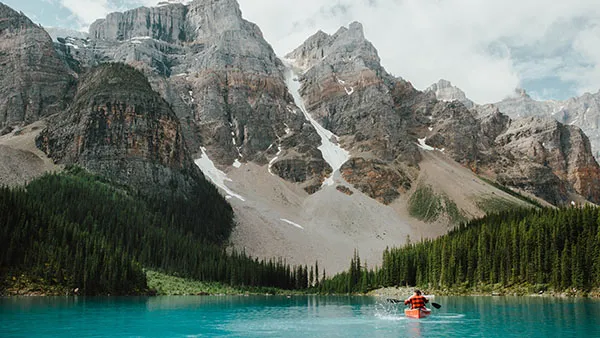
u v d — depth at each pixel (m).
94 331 67.56
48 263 129.12
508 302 114.56
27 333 64.62
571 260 134.88
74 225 153.38
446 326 73.00
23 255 128.38
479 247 161.50
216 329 72.19
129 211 199.38
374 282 194.62
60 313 85.19
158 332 68.38
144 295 142.12
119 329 69.94
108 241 164.38
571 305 103.12
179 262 184.75
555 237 144.25
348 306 116.62
